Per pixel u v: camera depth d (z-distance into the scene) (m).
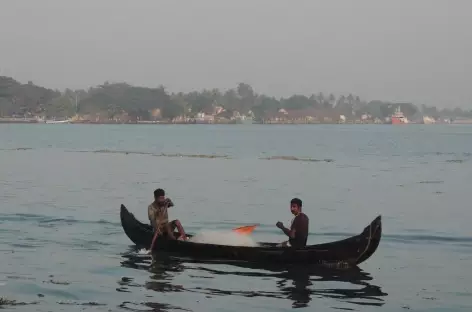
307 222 16.31
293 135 138.75
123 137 118.19
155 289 13.84
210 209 26.72
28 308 12.36
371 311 12.55
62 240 18.88
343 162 56.53
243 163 54.22
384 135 143.75
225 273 15.29
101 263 16.11
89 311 12.26
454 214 25.77
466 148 83.81
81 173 43.66
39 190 32.72
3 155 63.16
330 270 15.73
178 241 17.02
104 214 24.34
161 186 35.66
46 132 147.00
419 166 52.31
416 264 16.56
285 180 40.03
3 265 15.67
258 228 22.23
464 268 16.16
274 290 13.91
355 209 27.28
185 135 133.12
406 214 25.78
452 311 12.62
